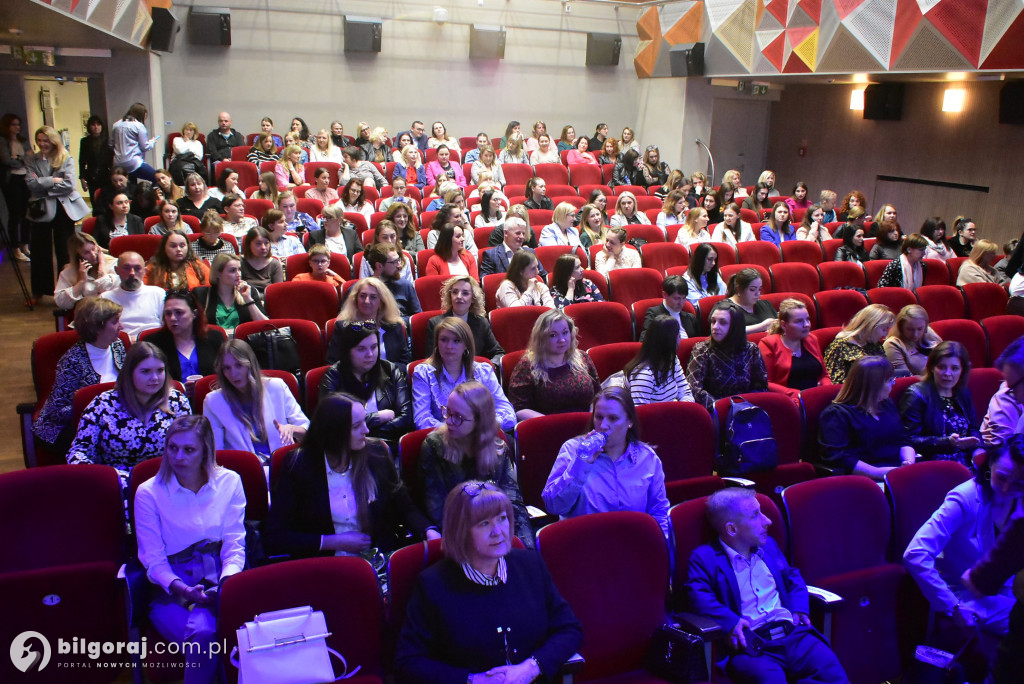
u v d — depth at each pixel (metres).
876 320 4.82
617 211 8.98
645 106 13.95
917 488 3.25
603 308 5.39
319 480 2.93
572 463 3.14
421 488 3.13
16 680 2.67
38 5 6.28
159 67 11.34
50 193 7.29
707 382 4.42
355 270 6.45
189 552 2.79
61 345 4.25
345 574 2.45
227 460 3.02
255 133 12.01
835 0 9.98
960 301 6.57
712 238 8.39
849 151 12.93
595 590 2.70
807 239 8.88
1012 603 2.86
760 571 2.82
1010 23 8.20
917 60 9.20
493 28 12.88
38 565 2.82
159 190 7.53
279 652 2.25
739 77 11.93
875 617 2.98
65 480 2.87
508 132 12.84
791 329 4.80
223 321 4.86
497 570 2.49
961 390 4.12
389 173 10.95
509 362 4.50
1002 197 10.70
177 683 2.84
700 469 3.78
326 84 12.48
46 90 11.23
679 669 2.58
